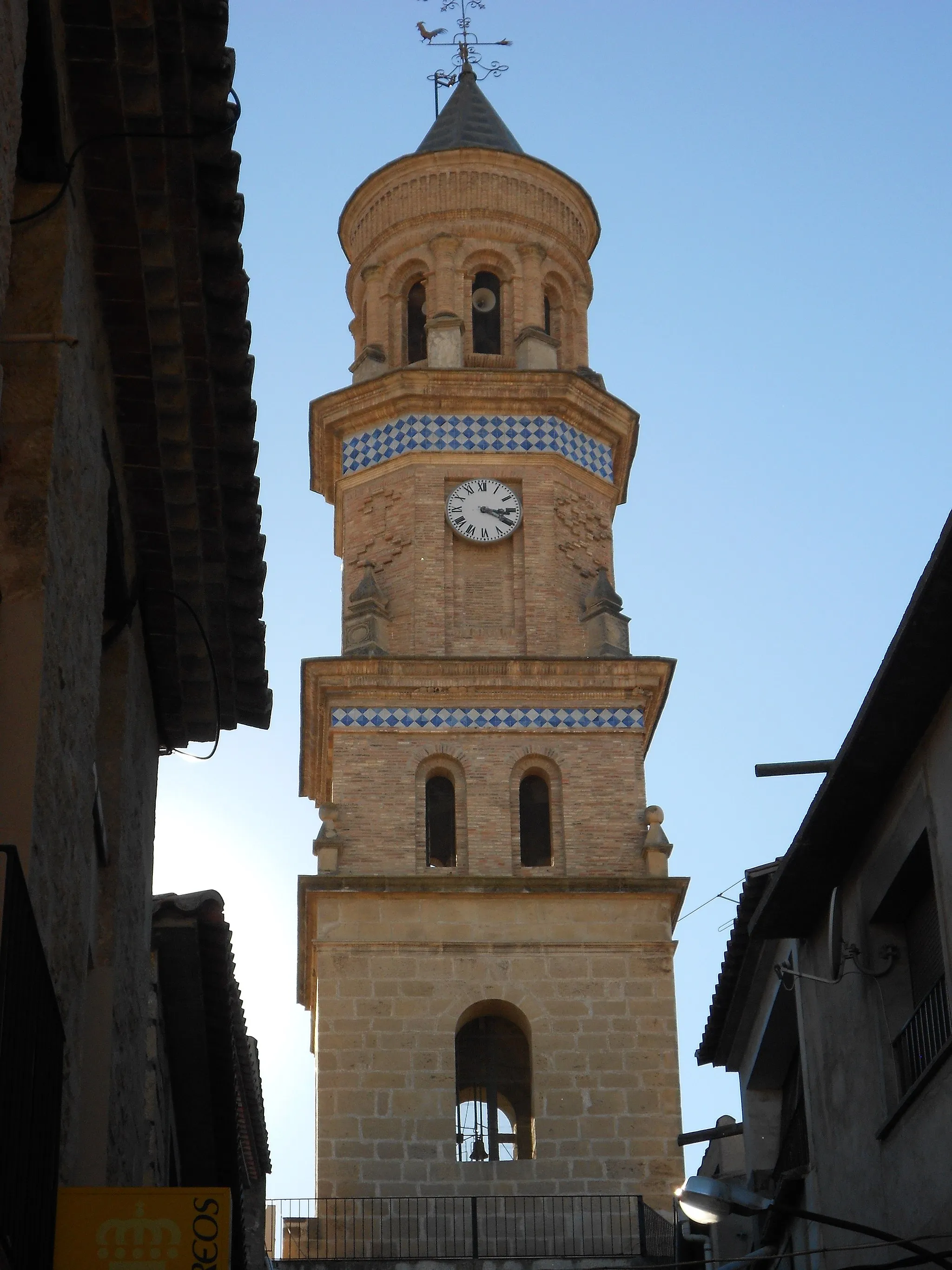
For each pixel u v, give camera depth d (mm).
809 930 22203
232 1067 22250
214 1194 12008
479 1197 41250
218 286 14617
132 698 16906
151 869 18344
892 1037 19703
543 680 46000
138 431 15586
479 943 43438
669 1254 40125
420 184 52219
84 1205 11898
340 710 45688
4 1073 10250
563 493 48562
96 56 13055
